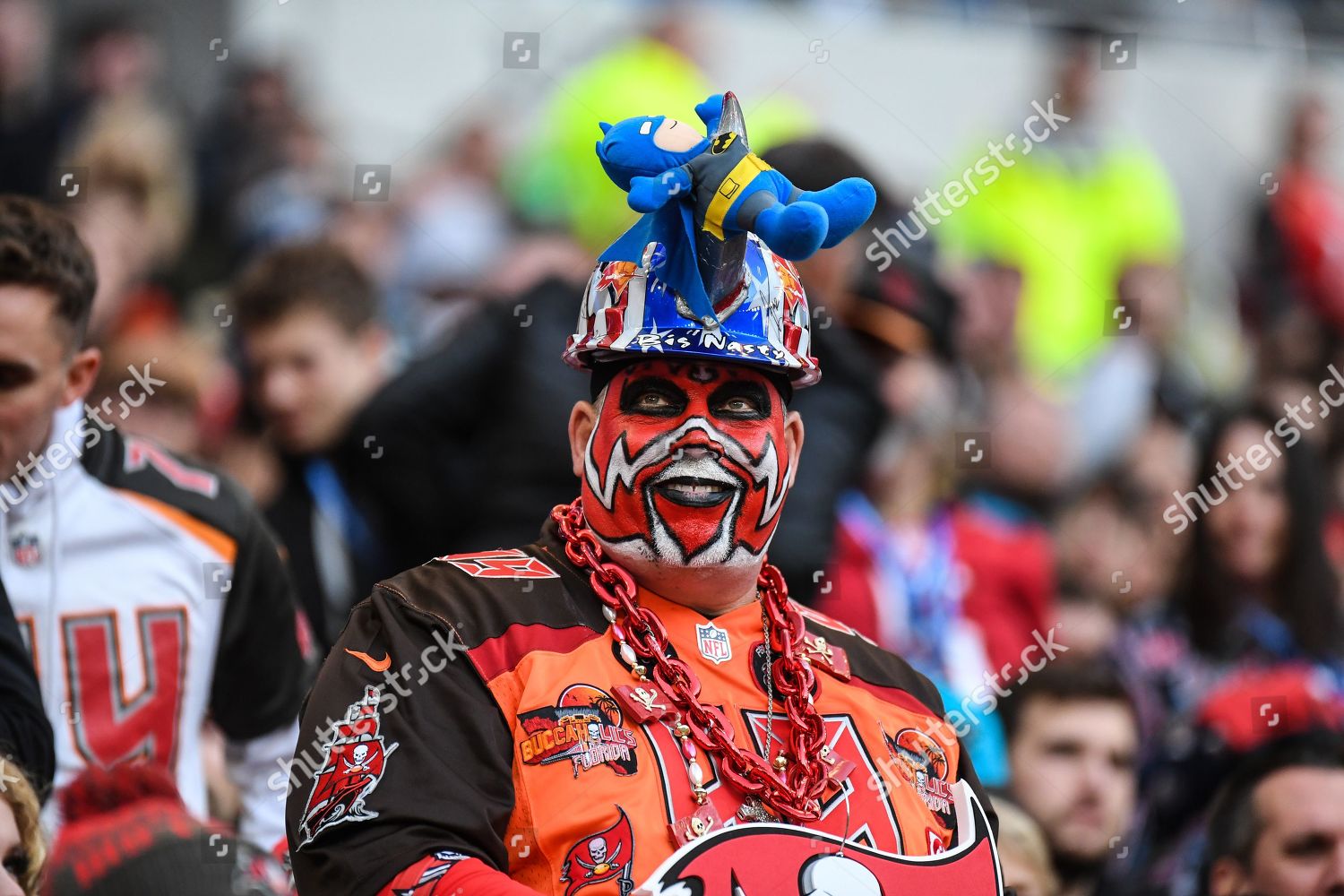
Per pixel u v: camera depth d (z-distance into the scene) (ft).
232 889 24.08
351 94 45.98
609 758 17.89
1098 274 47.37
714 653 19.24
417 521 30.76
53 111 43.78
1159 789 34.06
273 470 32.76
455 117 45.70
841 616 32.89
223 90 45.57
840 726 19.36
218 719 26.99
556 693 18.10
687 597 19.40
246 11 46.29
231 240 43.42
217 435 34.88
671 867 16.83
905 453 37.01
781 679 19.42
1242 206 50.98
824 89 46.96
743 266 19.11
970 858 18.42
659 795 17.85
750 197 18.10
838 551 33.14
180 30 45.70
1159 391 46.03
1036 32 49.32
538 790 17.62
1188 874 31.68
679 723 18.44
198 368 35.04
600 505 19.31
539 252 40.91
